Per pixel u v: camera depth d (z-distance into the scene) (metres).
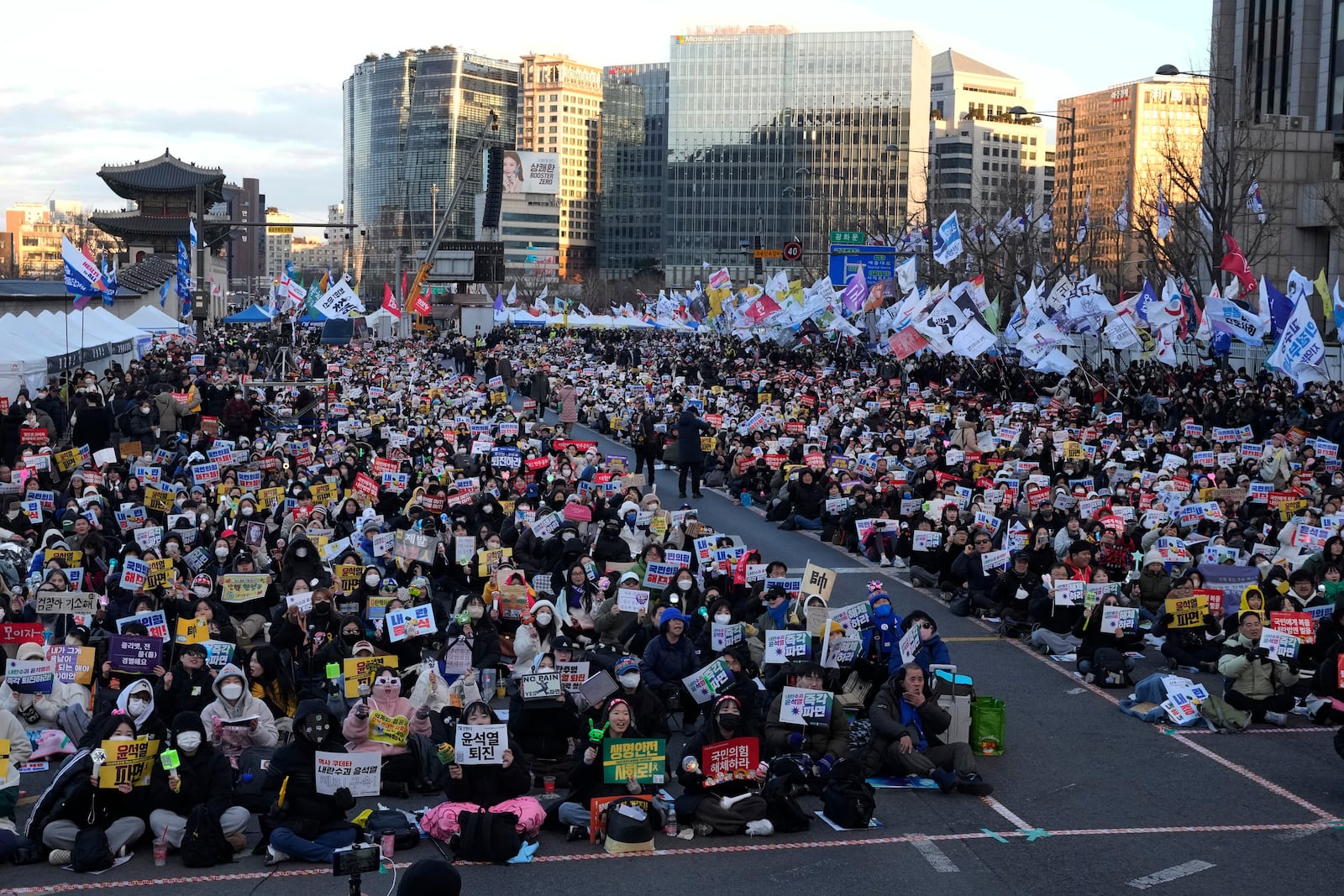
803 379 52.16
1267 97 81.75
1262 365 54.34
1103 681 17.80
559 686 13.55
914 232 81.50
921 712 14.09
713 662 14.20
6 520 21.41
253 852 11.89
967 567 21.88
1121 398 44.41
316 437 32.47
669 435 37.31
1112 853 12.04
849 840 12.35
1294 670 16.97
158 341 68.06
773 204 187.50
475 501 23.42
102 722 12.47
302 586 17.30
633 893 11.01
